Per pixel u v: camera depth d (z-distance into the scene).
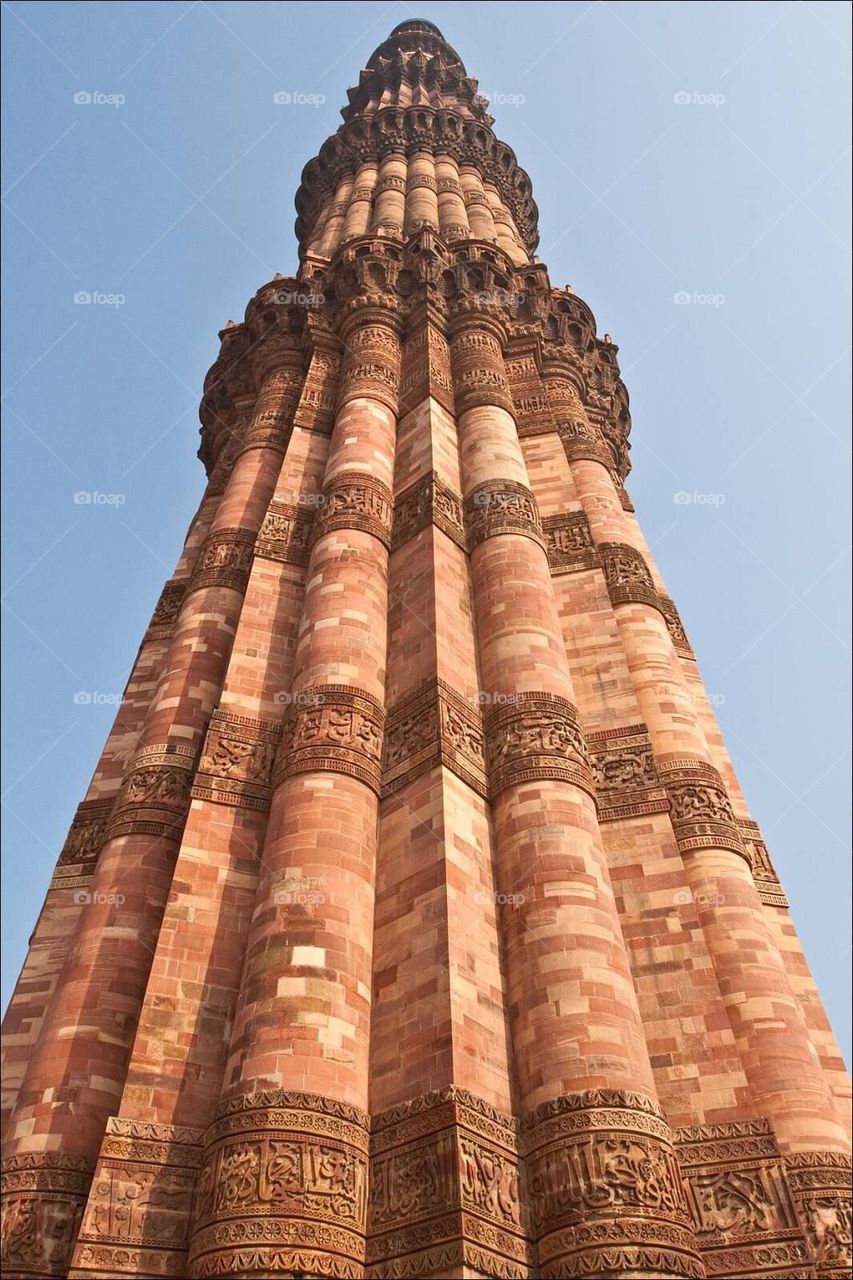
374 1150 11.00
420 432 23.06
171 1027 12.73
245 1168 10.32
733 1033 14.16
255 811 15.78
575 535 22.16
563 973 12.24
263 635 19.03
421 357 26.12
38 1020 15.92
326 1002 11.82
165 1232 10.76
